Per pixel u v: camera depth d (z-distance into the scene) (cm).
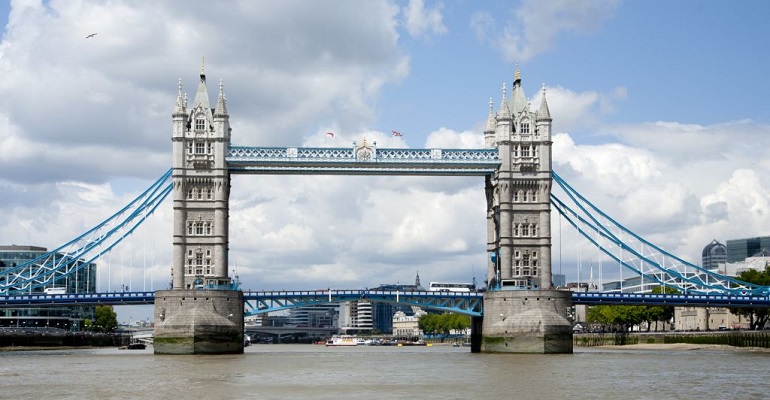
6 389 9356
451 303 17812
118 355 17012
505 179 17150
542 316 16088
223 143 16712
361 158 16900
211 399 8375
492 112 18450
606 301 17500
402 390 9144
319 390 9138
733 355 15912
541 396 8594
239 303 16400
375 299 17612
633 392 8912
